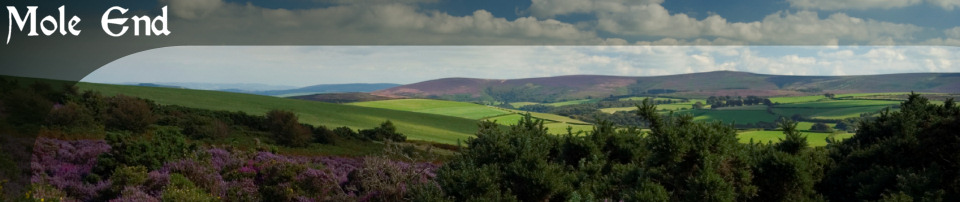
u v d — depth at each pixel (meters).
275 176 12.55
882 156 9.41
